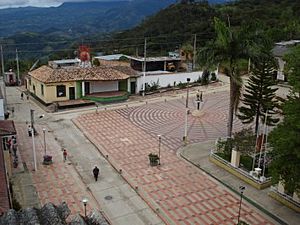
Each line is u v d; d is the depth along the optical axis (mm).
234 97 30984
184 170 29484
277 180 20328
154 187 26656
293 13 93875
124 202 24672
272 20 88688
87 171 29375
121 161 31219
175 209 23766
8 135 28344
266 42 30344
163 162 31016
